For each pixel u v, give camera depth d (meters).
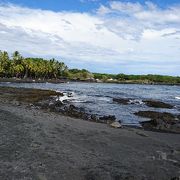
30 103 38.44
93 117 29.08
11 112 24.31
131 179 11.16
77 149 14.70
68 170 11.48
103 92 77.50
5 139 14.79
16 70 164.25
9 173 10.49
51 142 15.38
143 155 14.73
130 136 19.38
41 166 11.54
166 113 33.56
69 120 24.19
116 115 32.53
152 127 25.11
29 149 13.57
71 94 62.75
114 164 12.80
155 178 11.51
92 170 11.73
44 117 23.92
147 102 46.78
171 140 19.30
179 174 12.10
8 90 60.50
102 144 16.33
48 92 57.38
